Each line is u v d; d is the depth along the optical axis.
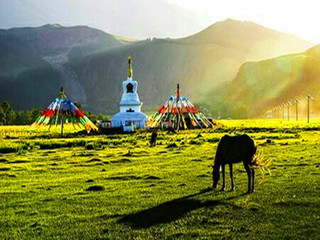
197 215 20.36
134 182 29.94
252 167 25.39
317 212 20.25
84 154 51.56
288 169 33.59
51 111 100.69
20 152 56.66
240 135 25.70
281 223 18.77
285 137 71.38
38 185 30.00
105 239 17.47
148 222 19.56
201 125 111.12
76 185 29.56
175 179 30.67
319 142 58.81
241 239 16.94
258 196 23.84
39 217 21.06
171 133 92.06
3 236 18.11
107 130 102.25
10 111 198.50
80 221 20.12
